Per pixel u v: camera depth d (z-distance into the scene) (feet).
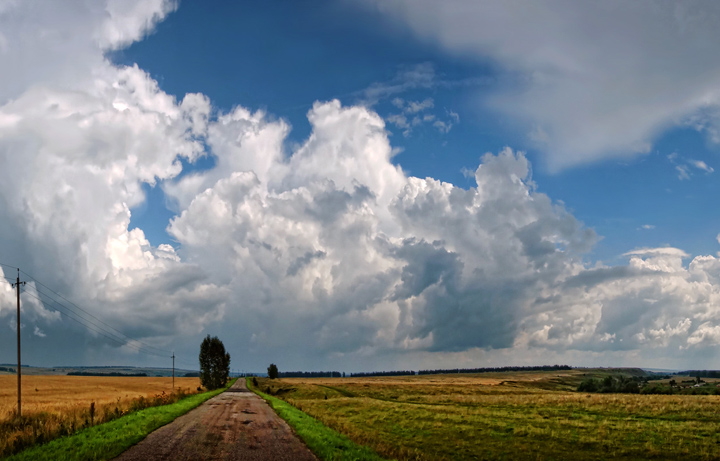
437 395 268.82
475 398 214.48
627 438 108.58
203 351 358.23
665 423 125.80
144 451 68.69
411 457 89.76
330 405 188.75
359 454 73.87
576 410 155.74
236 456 67.92
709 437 108.37
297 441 84.28
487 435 116.37
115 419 103.24
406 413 154.30
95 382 517.96
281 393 307.78
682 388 358.23
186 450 70.64
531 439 111.14
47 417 101.60
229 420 112.88
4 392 335.67
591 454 97.91
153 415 112.98
